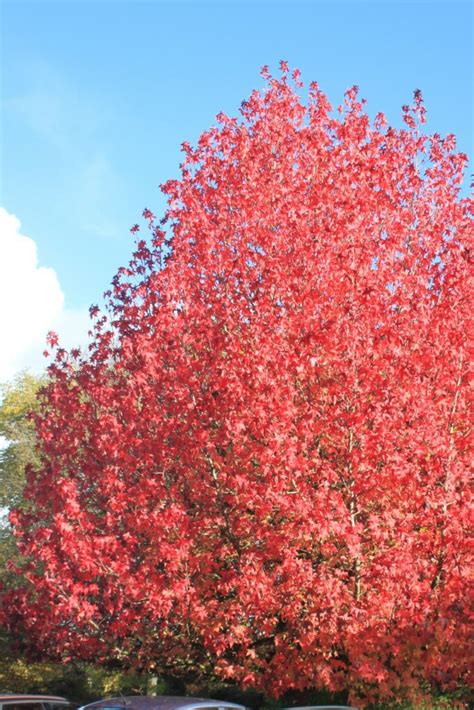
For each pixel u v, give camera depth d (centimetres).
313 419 1393
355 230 1653
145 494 1488
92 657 1769
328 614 1352
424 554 1374
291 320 1497
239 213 1761
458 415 1441
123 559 1448
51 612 1647
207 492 1498
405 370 1407
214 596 1524
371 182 1795
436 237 1717
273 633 1496
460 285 1548
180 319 1612
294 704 1625
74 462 1856
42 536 1566
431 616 1337
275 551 1356
